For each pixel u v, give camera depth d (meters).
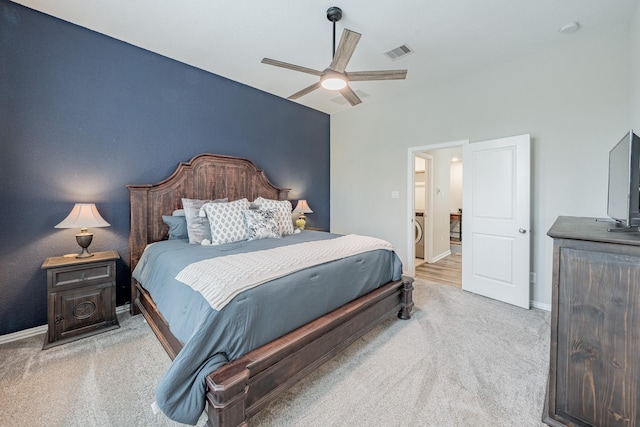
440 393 1.68
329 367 1.94
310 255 2.07
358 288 2.28
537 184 2.99
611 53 2.56
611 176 1.92
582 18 2.41
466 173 3.47
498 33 2.63
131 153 2.93
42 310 2.45
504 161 3.12
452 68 3.34
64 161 2.53
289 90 4.15
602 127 2.62
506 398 1.63
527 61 3.03
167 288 1.93
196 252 2.28
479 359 2.03
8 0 2.25
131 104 2.91
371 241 2.72
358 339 2.27
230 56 3.14
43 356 2.04
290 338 1.63
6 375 1.82
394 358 2.04
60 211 2.52
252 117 4.05
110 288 2.44
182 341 1.53
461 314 2.81
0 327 2.26
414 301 3.17
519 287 3.01
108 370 1.88
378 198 4.57
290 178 4.62
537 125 2.98
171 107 3.21
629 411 1.18
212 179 3.50
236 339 1.44
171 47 2.95
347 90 2.69
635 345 1.16
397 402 1.60
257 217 2.99
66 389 1.69
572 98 2.77
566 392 1.34
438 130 3.79
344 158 5.07
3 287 2.28
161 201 3.07
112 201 2.81
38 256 2.42
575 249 1.30
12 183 2.30
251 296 1.55
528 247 2.94
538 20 2.44
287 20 2.47
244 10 2.34
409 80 3.69
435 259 5.32
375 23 2.48
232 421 1.25
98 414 1.50
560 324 1.35
